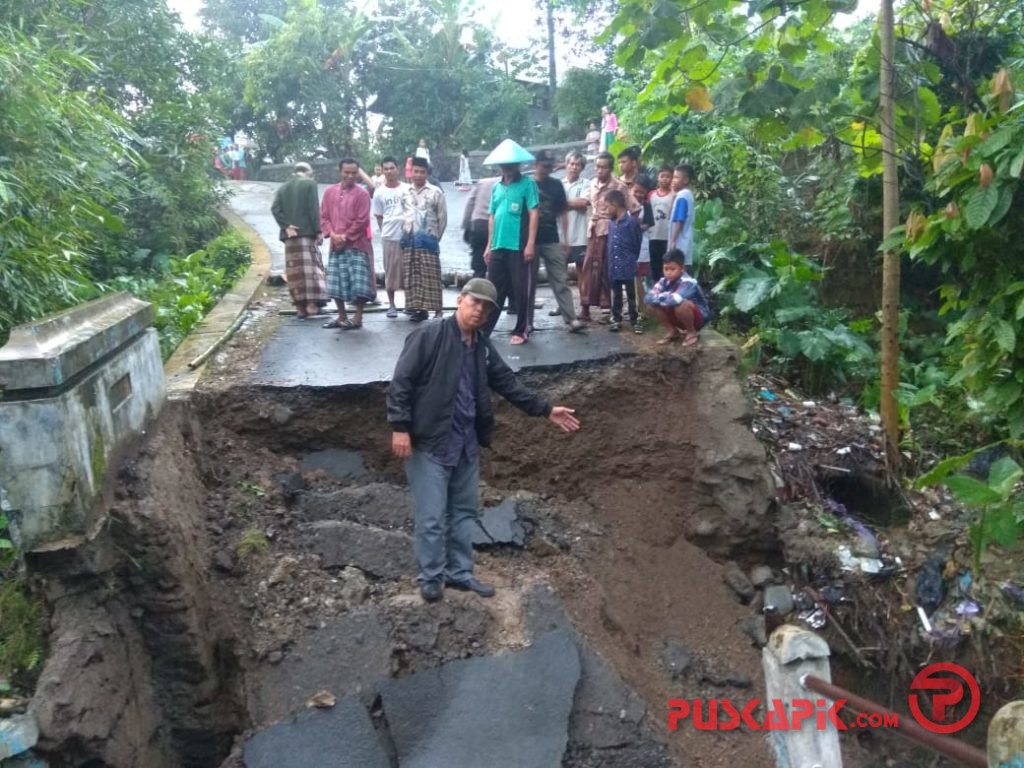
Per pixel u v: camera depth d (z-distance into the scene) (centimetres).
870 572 603
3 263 541
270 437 620
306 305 848
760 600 608
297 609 482
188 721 455
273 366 679
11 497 402
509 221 718
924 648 575
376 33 2598
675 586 605
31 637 394
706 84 660
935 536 626
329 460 627
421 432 470
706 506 638
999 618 566
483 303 468
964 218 494
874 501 670
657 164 1105
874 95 609
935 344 862
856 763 551
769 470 639
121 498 454
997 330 498
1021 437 532
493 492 619
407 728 420
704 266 913
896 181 608
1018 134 459
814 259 948
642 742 431
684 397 676
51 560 407
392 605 478
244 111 2538
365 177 840
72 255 621
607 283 788
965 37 716
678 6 556
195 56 1473
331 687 440
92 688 386
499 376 498
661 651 554
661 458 655
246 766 402
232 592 488
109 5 1312
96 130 672
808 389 804
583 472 652
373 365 679
